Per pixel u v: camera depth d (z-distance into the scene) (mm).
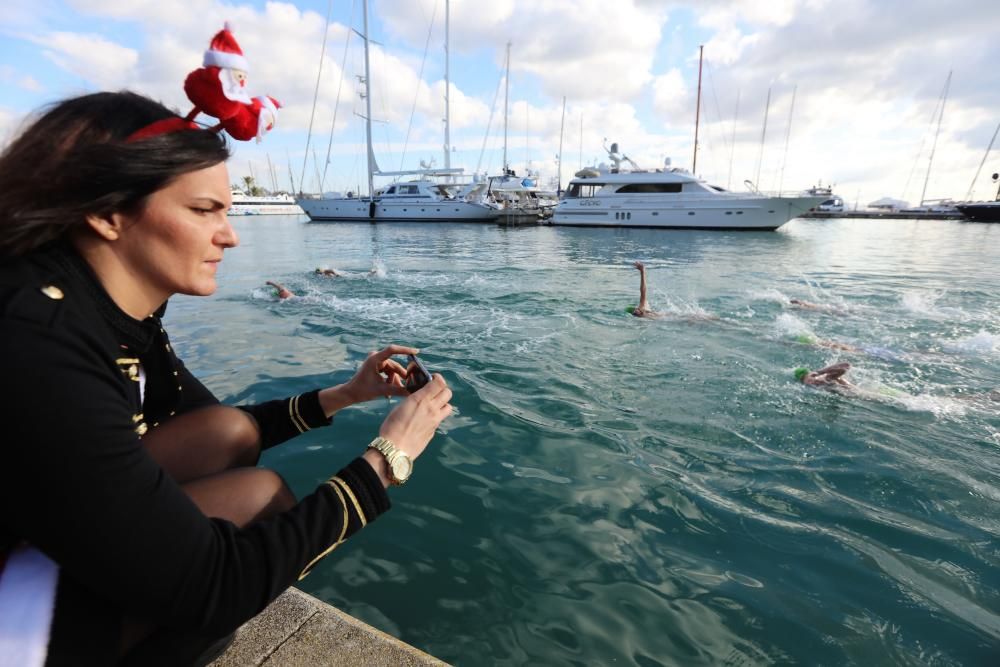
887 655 1973
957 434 3910
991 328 7574
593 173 34812
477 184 39750
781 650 1994
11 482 732
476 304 9164
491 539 2641
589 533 2691
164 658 1014
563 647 2000
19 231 788
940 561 2514
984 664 1932
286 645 1603
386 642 1618
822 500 3021
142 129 875
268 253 19438
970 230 37625
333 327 7312
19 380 707
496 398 4500
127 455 804
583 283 11883
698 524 2783
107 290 914
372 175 40344
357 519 1084
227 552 912
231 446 1446
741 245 22766
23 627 789
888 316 8438
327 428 3891
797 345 6402
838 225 47156
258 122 982
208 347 6312
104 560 778
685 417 4164
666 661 1945
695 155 37594
